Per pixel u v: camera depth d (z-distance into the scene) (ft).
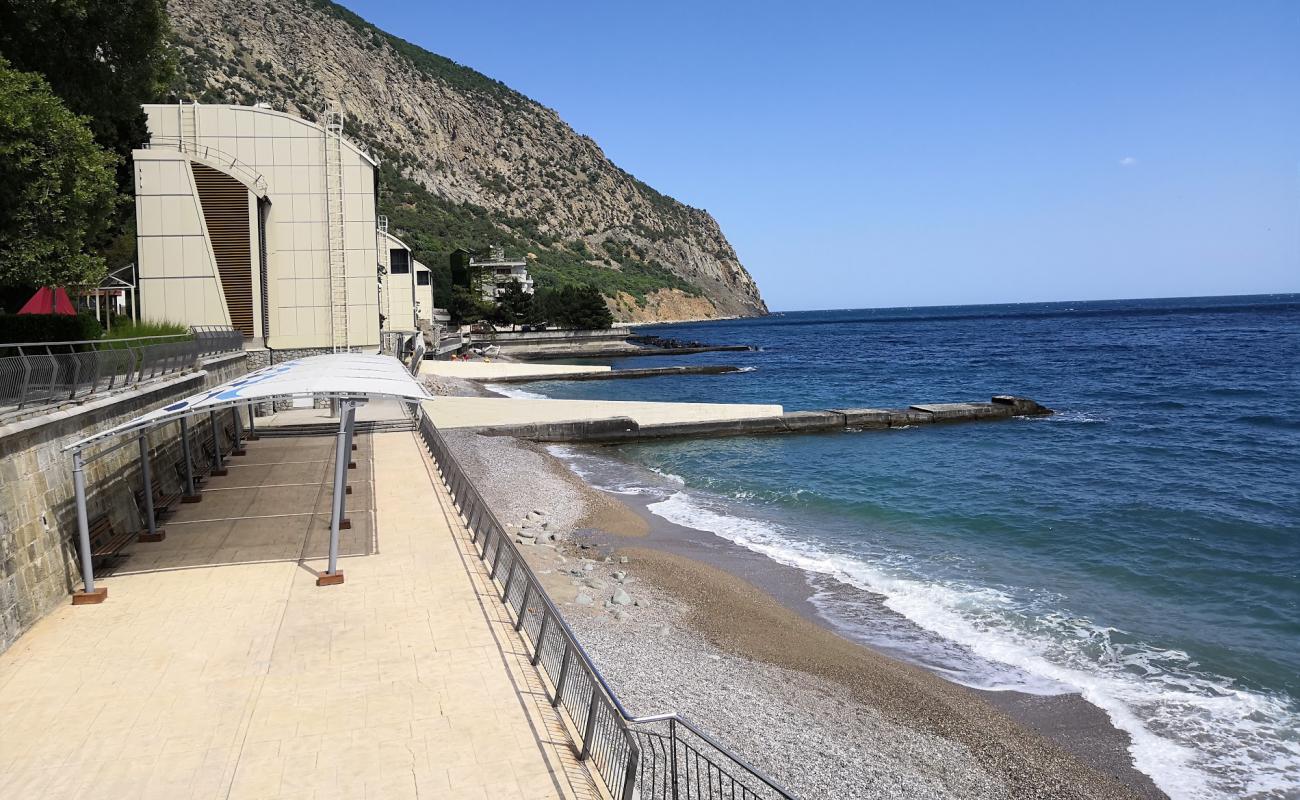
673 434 129.29
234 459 80.07
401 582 43.57
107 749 26.58
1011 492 87.71
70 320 57.72
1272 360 253.03
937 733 36.73
